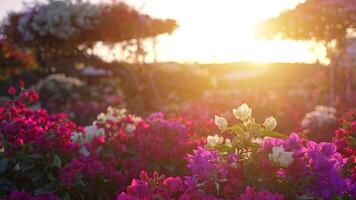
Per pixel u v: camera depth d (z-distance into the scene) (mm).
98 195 4309
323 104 12438
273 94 13766
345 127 4367
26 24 14062
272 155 2799
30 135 4367
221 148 3033
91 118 14164
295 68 19938
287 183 2791
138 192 2898
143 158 5094
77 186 4219
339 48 13359
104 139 5285
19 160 4328
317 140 7918
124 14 14102
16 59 17125
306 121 8922
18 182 4355
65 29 13773
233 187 2787
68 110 14617
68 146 4457
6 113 4812
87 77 19906
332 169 2756
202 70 17672
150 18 14438
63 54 14820
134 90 15789
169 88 16234
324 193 2740
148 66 15312
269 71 21234
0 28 14453
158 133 5484
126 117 5945
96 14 13930
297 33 13727
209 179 2871
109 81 16797
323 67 13727
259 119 11312
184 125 5801
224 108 13188
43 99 15211
